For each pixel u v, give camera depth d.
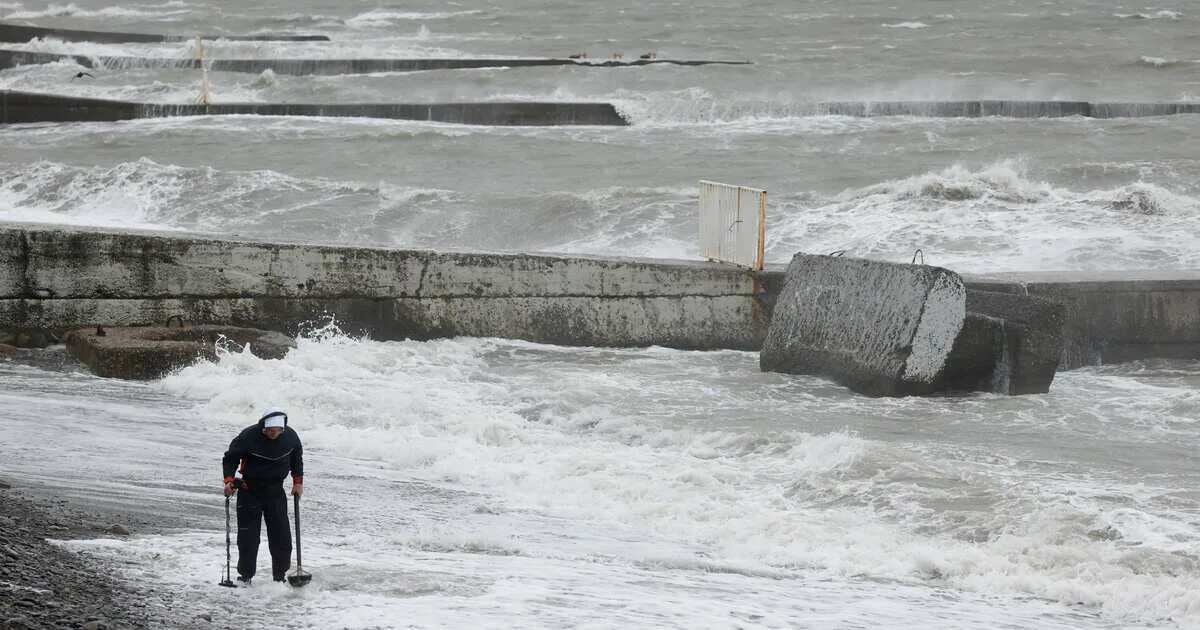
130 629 28.11
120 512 40.91
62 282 76.56
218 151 148.75
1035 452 57.12
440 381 70.69
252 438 33.72
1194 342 78.38
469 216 113.75
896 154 146.88
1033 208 109.25
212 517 41.59
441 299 80.50
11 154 146.62
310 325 78.94
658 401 67.00
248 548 33.75
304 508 45.09
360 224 112.75
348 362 73.75
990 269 93.94
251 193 120.31
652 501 49.16
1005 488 48.84
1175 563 41.53
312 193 120.12
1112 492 50.19
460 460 54.91
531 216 112.50
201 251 77.75
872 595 38.16
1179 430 61.50
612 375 73.31
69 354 74.12
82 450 50.78
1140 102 184.12
